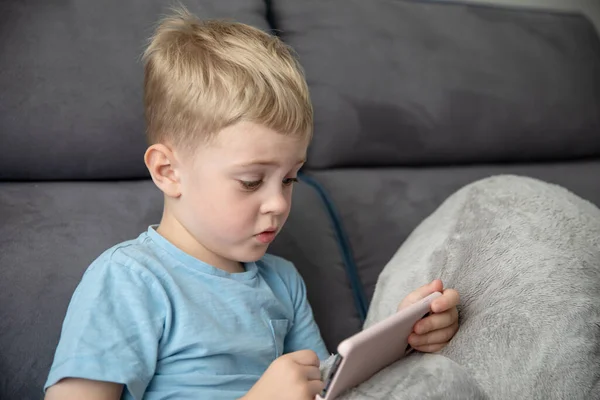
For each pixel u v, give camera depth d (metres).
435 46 1.43
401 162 1.35
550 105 1.55
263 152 0.77
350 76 1.29
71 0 1.03
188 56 0.84
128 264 0.79
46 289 0.86
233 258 0.84
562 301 0.74
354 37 1.33
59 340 0.80
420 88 1.36
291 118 0.79
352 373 0.65
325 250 1.10
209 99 0.79
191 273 0.83
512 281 0.78
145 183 1.05
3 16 0.97
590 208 0.89
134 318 0.75
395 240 1.18
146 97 0.88
